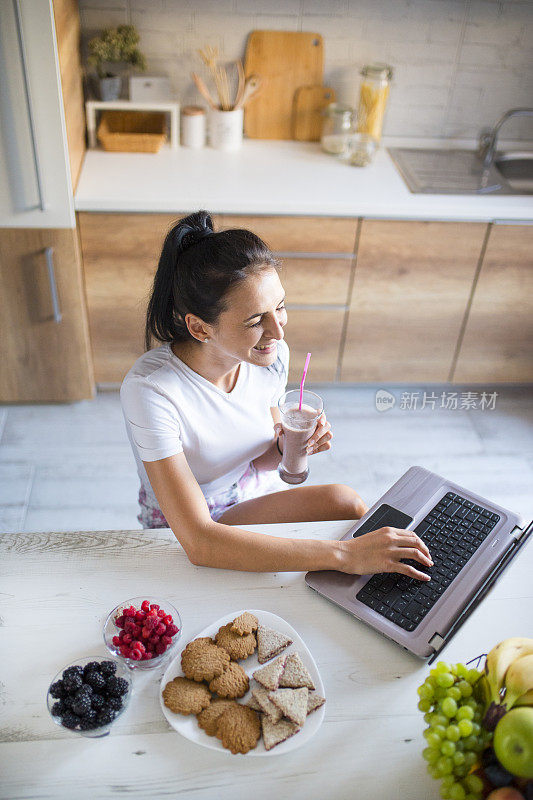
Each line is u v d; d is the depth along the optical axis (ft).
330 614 3.74
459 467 8.61
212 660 3.38
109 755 3.11
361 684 3.42
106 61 8.55
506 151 9.52
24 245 7.75
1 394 9.00
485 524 4.22
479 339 9.20
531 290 8.78
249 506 4.93
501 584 3.93
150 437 4.30
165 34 8.55
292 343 9.06
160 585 3.86
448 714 2.86
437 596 3.77
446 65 8.96
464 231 8.23
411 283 8.61
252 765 3.09
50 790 2.98
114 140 8.45
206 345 4.42
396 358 9.32
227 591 3.84
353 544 3.92
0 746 3.12
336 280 8.51
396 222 8.09
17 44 6.48
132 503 7.89
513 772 2.63
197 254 4.04
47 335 8.47
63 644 3.54
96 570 3.93
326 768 3.10
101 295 8.39
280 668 3.37
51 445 8.59
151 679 3.42
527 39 8.80
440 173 8.89
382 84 8.58
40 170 7.23
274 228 8.03
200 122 8.73
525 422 9.42
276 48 8.67
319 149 9.12
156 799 2.96
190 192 7.84
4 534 4.12
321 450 4.78
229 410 4.75
